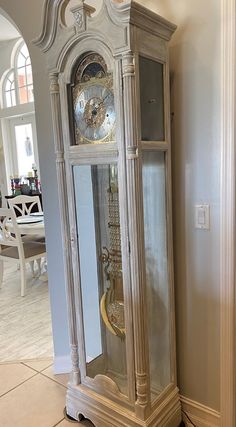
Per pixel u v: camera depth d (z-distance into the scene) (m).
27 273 4.47
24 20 1.99
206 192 1.57
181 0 1.51
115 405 1.68
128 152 1.39
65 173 1.67
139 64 1.38
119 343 1.71
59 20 1.49
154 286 1.67
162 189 1.60
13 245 3.72
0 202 6.32
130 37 1.31
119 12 1.29
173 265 1.69
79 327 1.79
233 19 1.37
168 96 1.53
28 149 6.44
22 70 6.15
